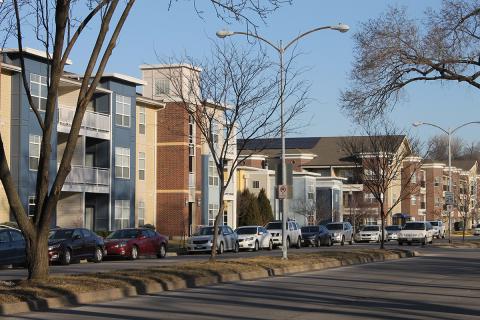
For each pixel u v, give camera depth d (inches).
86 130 1888.5
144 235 1454.2
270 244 1871.3
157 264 1174.3
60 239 1219.9
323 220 3221.0
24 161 1654.8
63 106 1802.4
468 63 1084.5
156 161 2271.2
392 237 2610.7
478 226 3599.9
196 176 2365.9
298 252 1535.4
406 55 1087.0
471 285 827.4
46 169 697.6
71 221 1882.4
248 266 976.9
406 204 3722.9
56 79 682.8
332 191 3329.2
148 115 2224.4
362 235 2554.1
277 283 855.1
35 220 704.4
